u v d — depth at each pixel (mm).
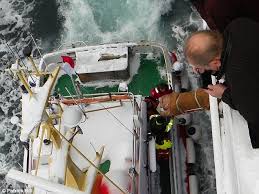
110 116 7004
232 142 3705
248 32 3146
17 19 11945
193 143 9117
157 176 8023
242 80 3059
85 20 11578
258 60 3068
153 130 7805
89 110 7074
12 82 11430
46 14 11844
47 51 11508
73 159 6582
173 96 7289
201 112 9422
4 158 10773
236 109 3430
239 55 3105
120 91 8070
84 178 5574
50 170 5207
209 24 4555
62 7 11797
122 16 11406
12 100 11289
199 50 3332
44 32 11703
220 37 3318
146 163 7074
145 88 9125
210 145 9266
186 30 11000
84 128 6930
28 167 6828
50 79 5098
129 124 6895
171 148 8383
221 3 3848
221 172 3795
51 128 5203
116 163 6586
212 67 3459
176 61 9359
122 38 11203
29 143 6832
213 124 4027
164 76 9148
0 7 12141
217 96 3846
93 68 8805
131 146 6695
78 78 9078
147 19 11266
